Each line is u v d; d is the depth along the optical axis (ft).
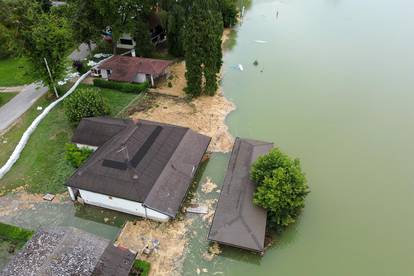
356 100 193.06
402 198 135.85
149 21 238.07
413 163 151.94
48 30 166.09
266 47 254.47
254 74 218.18
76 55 232.32
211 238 111.96
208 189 137.69
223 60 234.79
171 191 124.88
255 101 191.62
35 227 122.21
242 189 125.39
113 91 195.62
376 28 286.46
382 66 226.79
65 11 204.13
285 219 118.93
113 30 212.64
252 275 110.22
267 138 164.76
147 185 122.42
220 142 160.97
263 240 111.24
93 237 101.76
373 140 164.86
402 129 171.83
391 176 145.48
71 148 143.43
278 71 221.66
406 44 256.32
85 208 129.90
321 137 166.30
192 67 180.96
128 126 146.72
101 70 204.95
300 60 234.79
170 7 216.95
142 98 190.90
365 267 112.88
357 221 126.82
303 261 114.52
